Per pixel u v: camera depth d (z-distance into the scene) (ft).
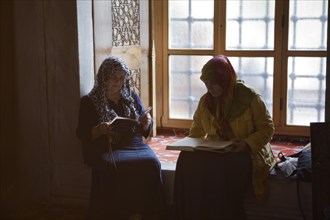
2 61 13.56
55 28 13.17
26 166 14.11
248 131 11.79
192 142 11.73
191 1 17.04
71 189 13.69
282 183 11.76
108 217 12.36
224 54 16.88
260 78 16.74
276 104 16.60
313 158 10.99
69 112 13.37
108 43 14.30
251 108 11.71
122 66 12.41
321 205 10.93
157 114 17.92
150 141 16.66
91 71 13.57
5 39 13.52
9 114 13.84
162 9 17.30
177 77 17.58
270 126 11.66
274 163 12.20
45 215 13.11
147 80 16.72
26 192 14.23
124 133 12.60
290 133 16.60
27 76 13.65
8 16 13.50
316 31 15.99
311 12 15.96
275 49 16.34
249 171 11.41
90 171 13.35
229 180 11.23
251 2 16.44
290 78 16.43
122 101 12.80
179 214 11.61
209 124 12.15
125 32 15.17
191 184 11.37
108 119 12.42
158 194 12.10
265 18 16.39
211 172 11.19
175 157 14.69
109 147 11.94
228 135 11.90
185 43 17.31
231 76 11.73
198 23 17.07
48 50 13.33
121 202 11.93
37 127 13.79
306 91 16.34
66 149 13.58
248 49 16.67
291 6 16.10
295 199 11.73
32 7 13.29
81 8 13.05
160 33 17.43
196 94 17.47
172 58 17.54
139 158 12.01
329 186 10.92
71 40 13.07
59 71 13.30
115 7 14.57
